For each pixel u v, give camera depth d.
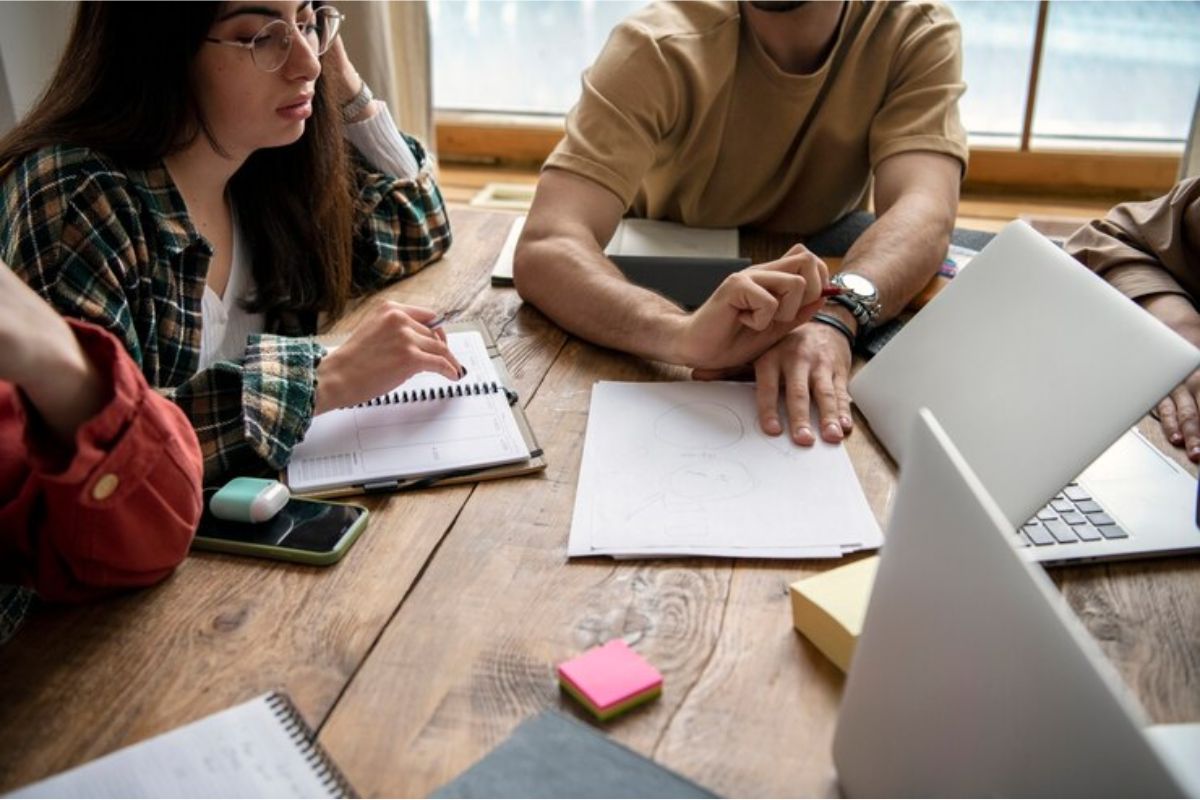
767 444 1.02
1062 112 2.83
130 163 1.08
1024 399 0.89
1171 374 0.77
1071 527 0.87
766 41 1.59
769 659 0.74
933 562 0.54
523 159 3.16
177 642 0.75
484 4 2.96
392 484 0.94
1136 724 0.41
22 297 0.70
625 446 1.01
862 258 1.33
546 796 0.61
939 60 1.59
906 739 0.56
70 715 0.69
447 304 1.37
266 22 1.04
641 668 0.71
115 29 1.01
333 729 0.68
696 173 1.68
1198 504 0.81
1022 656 0.47
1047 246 0.96
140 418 0.74
